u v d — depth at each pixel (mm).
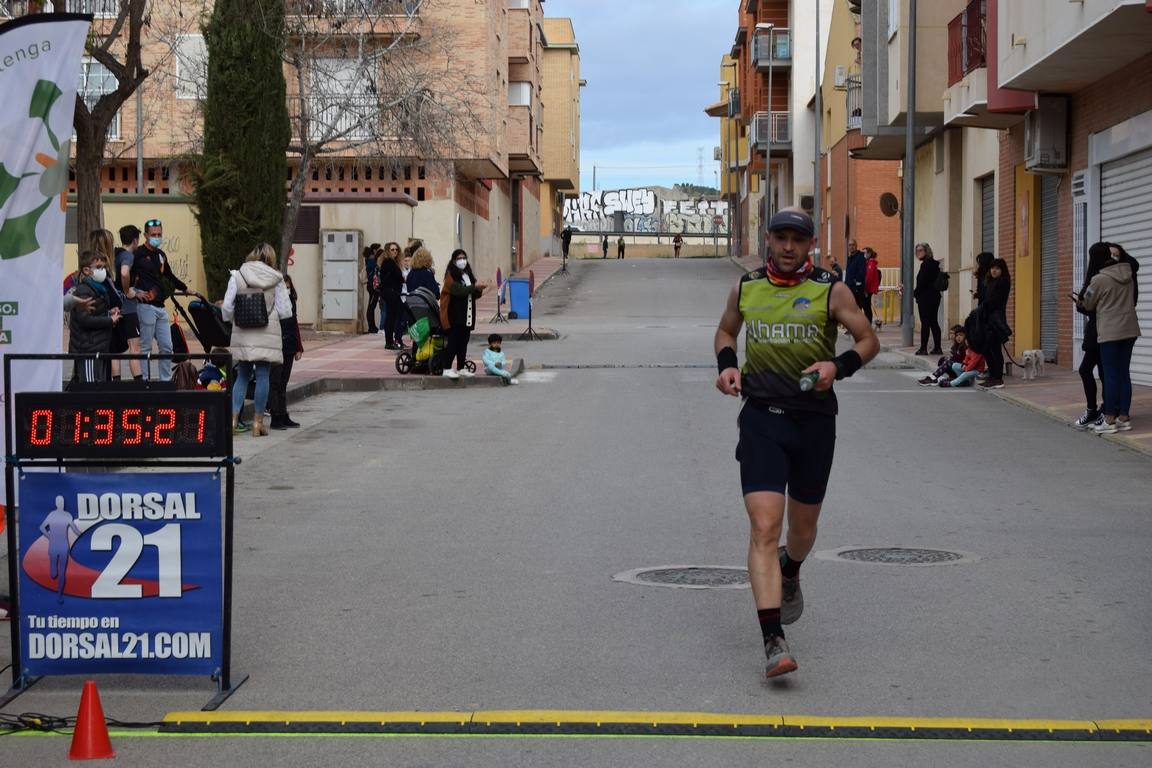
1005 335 19438
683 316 40969
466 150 37156
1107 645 6848
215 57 23953
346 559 9117
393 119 32688
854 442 14578
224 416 6012
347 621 7465
